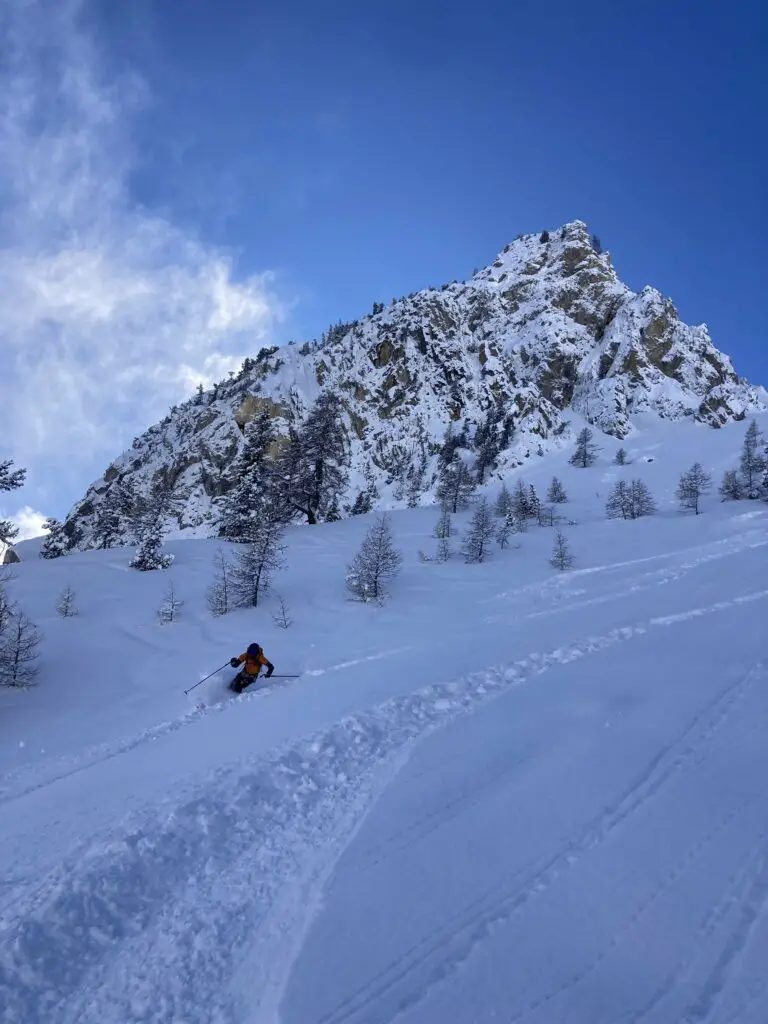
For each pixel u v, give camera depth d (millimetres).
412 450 109562
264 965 3982
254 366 149375
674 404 124688
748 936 3752
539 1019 3275
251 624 20766
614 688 8984
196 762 8039
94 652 18156
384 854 5047
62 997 3834
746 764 6051
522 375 140875
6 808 7512
